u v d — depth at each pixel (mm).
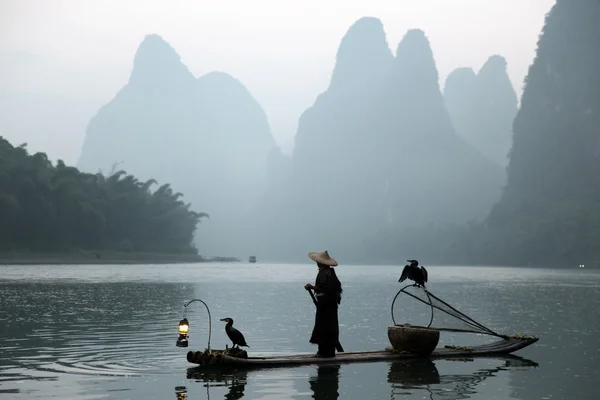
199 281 67250
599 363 16219
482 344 20031
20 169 148750
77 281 60844
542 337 22234
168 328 23391
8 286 50750
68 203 160750
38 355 16797
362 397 11875
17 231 147000
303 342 20219
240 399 11594
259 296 43812
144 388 12562
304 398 11727
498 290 58156
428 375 14242
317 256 16500
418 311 31984
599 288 65000
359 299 42531
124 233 193125
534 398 11914
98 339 20172
